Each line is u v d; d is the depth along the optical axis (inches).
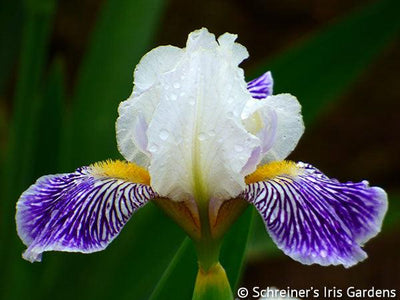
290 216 9.0
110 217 9.1
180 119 9.2
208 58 9.2
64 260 14.8
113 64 15.8
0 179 18.0
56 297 14.8
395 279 24.6
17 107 15.0
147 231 14.5
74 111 15.8
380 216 9.0
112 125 15.6
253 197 9.2
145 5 16.0
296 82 15.3
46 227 9.2
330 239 8.8
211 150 9.2
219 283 9.3
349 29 15.0
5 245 15.1
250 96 9.2
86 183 9.5
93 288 14.6
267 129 9.6
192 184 9.3
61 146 15.4
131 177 9.5
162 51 9.6
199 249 9.4
